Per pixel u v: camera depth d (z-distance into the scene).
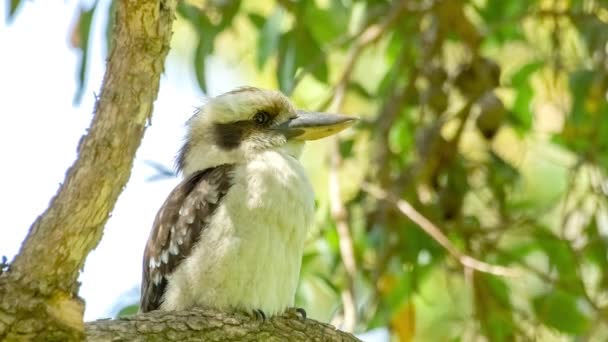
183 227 10.03
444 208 12.70
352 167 14.16
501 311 12.55
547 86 13.02
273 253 9.82
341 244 11.34
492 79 12.95
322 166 15.13
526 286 13.29
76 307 7.57
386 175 12.60
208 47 12.73
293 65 12.77
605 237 12.30
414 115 13.95
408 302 12.66
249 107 10.86
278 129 10.87
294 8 12.83
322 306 13.81
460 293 14.45
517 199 14.07
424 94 12.93
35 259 7.44
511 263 12.70
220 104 10.95
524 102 13.12
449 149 12.80
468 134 14.46
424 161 12.63
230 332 9.20
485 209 13.21
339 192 11.64
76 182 7.36
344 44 13.05
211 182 10.10
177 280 9.96
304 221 10.16
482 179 12.91
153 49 7.43
